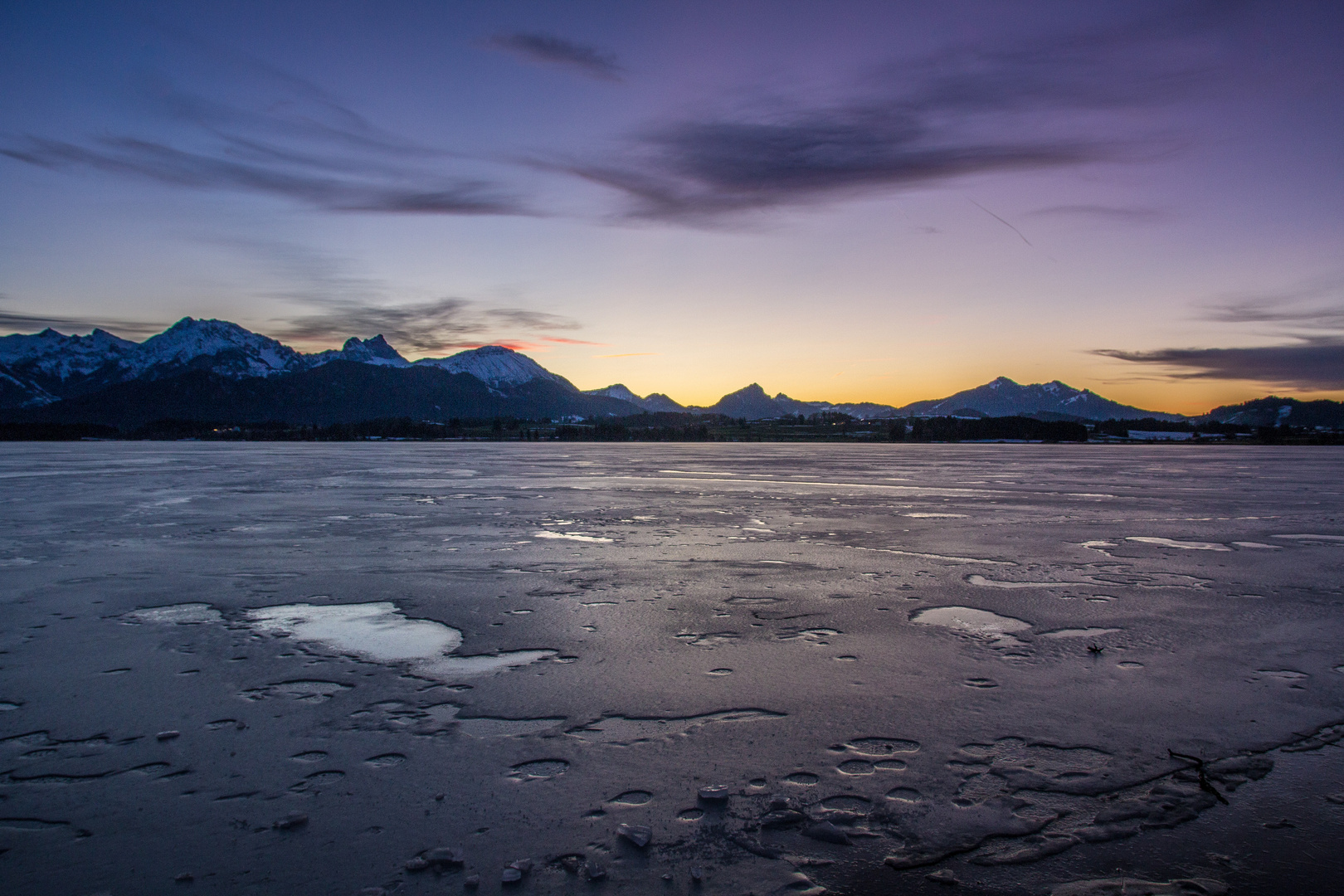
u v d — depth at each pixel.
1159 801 5.46
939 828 5.11
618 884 4.45
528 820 5.21
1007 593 12.34
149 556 16.22
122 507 27.08
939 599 11.92
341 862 4.70
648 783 5.73
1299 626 10.23
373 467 61.91
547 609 11.30
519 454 106.12
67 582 13.40
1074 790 5.63
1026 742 6.46
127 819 5.25
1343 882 4.50
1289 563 15.23
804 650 9.12
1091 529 20.77
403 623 10.48
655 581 13.43
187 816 5.28
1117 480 45.25
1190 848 4.89
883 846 4.89
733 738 6.56
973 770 5.95
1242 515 24.38
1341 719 6.94
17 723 6.93
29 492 34.34
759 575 13.98
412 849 4.86
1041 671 8.31
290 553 16.55
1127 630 10.06
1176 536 19.36
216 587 12.90
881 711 7.15
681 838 4.98
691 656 8.90
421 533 20.00
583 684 7.93
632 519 23.16
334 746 6.43
